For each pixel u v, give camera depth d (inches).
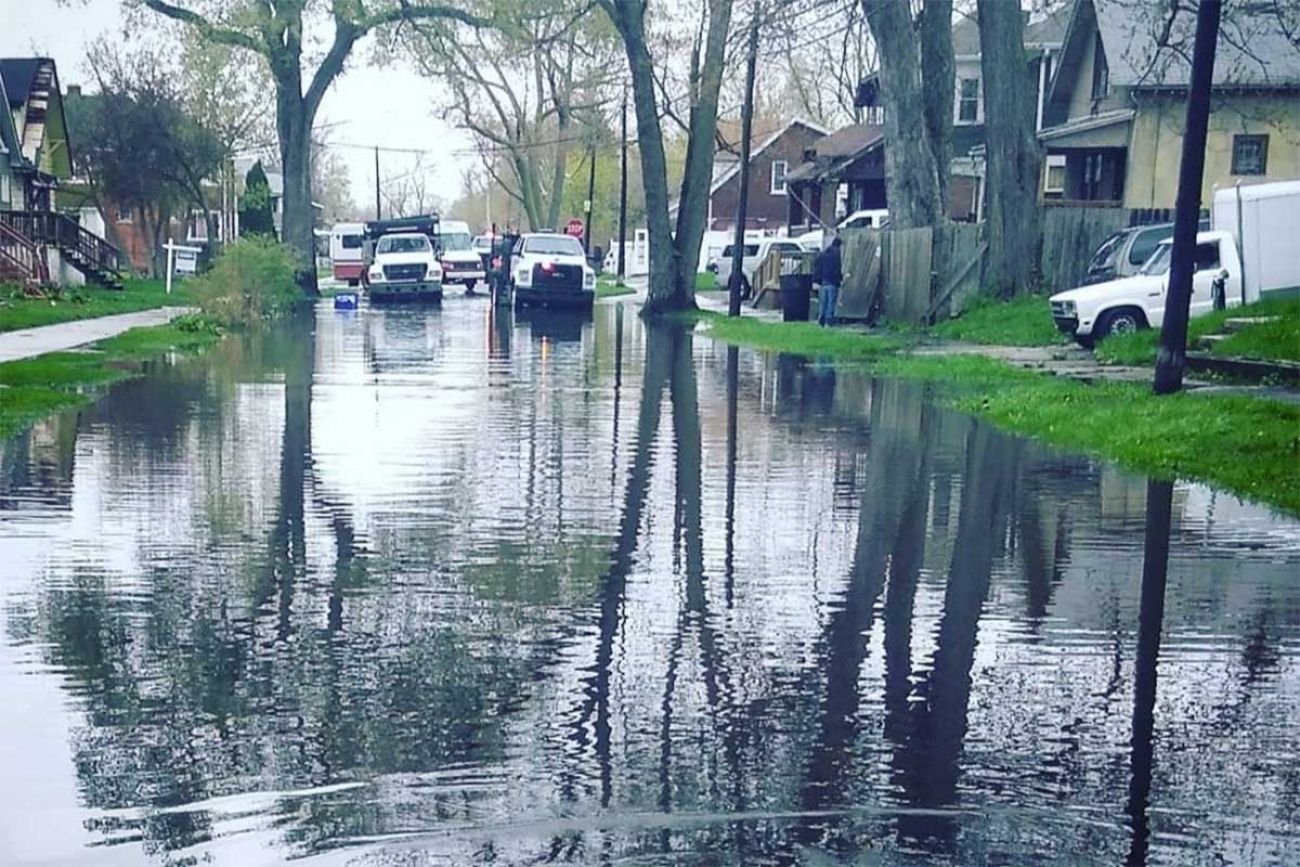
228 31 3083.2
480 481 789.2
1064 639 485.4
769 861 313.0
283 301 2615.7
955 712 410.3
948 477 815.7
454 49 3344.0
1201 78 1032.8
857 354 1716.3
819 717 405.1
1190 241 1058.7
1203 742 387.9
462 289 4315.9
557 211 5684.1
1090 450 919.0
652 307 2795.3
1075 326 1624.0
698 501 737.0
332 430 993.5
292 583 553.6
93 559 591.5
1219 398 1005.2
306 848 319.3
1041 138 2623.0
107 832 326.0
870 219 3287.4
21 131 3676.2
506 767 365.1
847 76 1884.8
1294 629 498.0
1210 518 693.9
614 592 544.1
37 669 442.6
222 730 390.6
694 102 2819.9
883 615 513.7
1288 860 315.9
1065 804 345.4
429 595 538.0
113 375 1384.1
